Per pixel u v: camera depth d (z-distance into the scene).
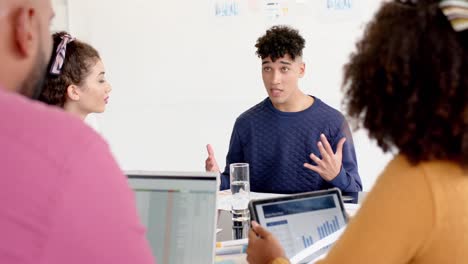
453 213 0.66
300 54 1.81
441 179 0.67
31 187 0.39
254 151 1.88
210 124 2.88
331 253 0.76
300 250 1.06
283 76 1.79
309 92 2.73
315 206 1.13
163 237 0.92
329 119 1.84
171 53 2.85
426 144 0.66
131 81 2.91
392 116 0.67
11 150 0.39
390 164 0.73
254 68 2.78
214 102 2.85
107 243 0.41
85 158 0.42
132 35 2.87
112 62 2.91
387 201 0.69
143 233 0.45
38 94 0.54
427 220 0.67
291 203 1.11
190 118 2.89
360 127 0.74
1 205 0.38
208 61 2.82
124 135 2.97
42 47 0.51
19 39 0.47
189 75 2.85
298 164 1.83
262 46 1.80
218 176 0.93
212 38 2.80
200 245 0.91
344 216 1.15
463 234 0.66
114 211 0.42
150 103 2.91
